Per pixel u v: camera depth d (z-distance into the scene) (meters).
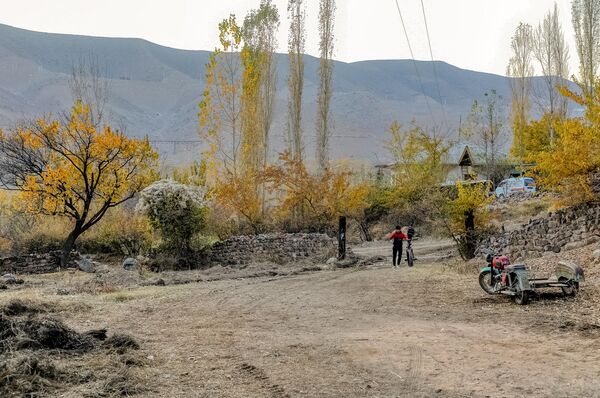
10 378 6.00
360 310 11.63
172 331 9.61
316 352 7.88
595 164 16.61
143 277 19.66
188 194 26.41
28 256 23.11
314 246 27.89
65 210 24.33
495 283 12.53
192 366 7.16
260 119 37.72
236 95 37.53
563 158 16.95
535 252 18.20
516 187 41.94
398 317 10.64
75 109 25.16
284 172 35.25
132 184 26.47
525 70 50.56
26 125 25.19
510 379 6.36
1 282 18.23
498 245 20.38
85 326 10.11
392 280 16.33
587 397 5.68
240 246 27.31
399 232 21.20
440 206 22.70
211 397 5.89
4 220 30.59
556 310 10.40
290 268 23.30
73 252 24.50
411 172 40.59
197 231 27.03
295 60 38.00
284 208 34.72
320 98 37.41
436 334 8.91
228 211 33.59
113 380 6.28
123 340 8.05
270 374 6.76
